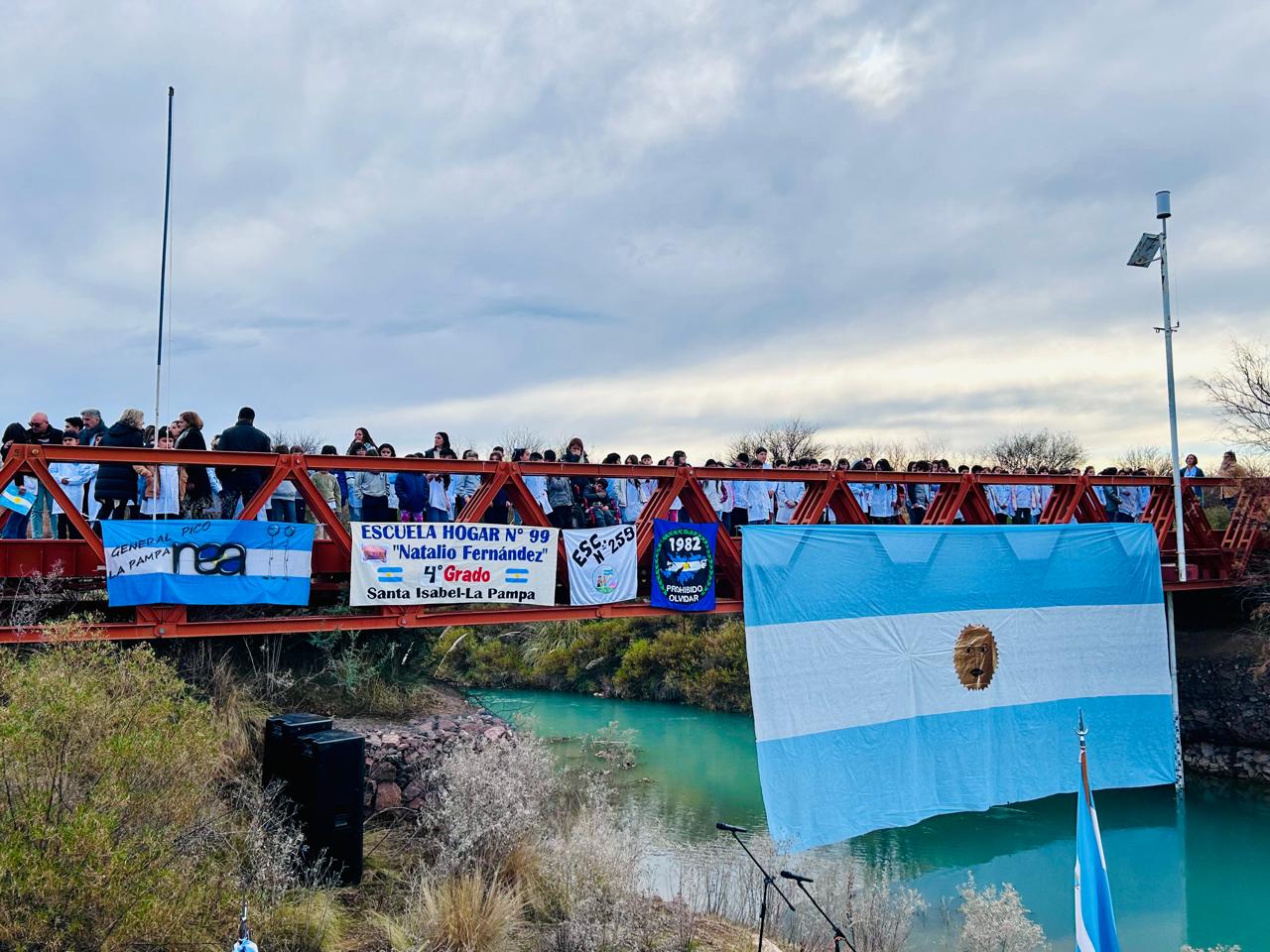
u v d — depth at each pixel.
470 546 10.20
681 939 8.62
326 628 9.59
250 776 9.40
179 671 10.96
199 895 6.33
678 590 11.55
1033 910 11.70
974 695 13.70
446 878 8.49
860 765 12.51
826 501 12.88
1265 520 17.62
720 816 14.98
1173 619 16.75
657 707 25.48
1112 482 16.08
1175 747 15.62
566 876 9.25
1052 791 14.22
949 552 13.68
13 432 8.91
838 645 12.52
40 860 5.59
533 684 29.06
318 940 7.09
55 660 7.04
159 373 10.72
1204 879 12.96
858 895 11.26
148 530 8.66
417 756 10.78
